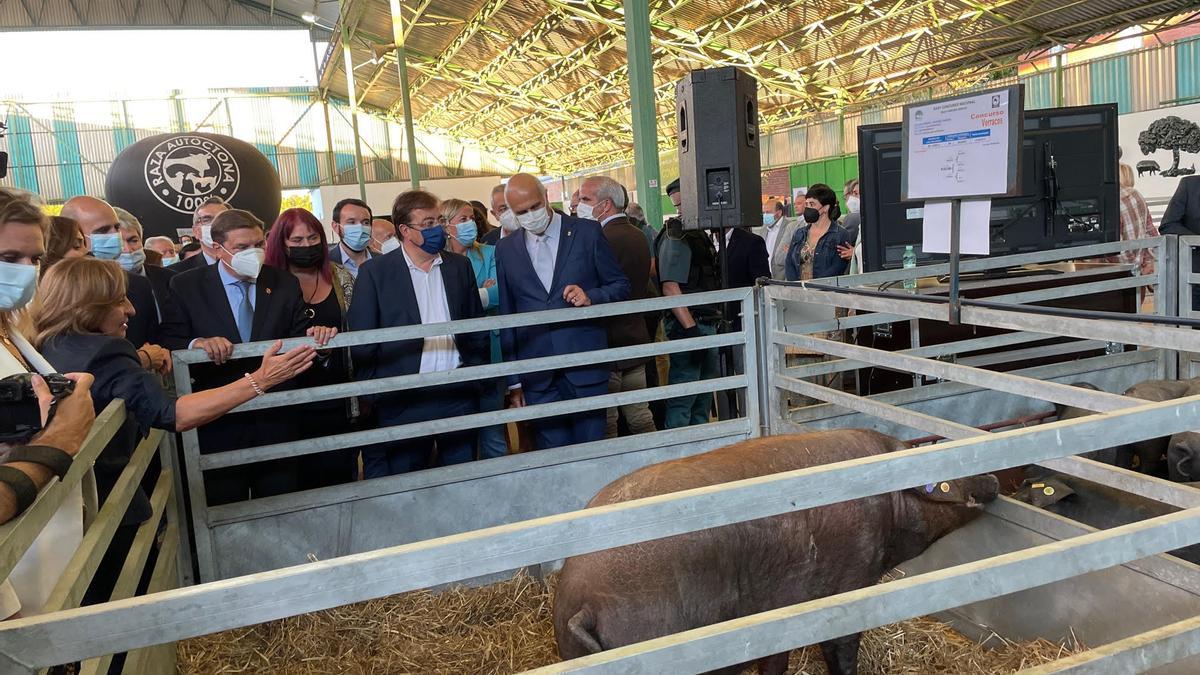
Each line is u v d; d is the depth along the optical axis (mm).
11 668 1128
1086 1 14203
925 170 2750
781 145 24484
